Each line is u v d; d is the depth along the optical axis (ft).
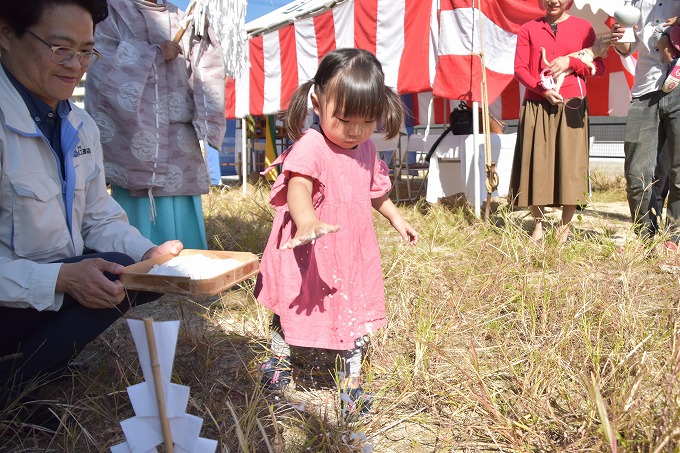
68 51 5.92
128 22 10.29
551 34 13.51
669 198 12.80
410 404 6.93
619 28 12.60
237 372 7.27
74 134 6.71
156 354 4.27
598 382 6.38
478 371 6.90
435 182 19.61
